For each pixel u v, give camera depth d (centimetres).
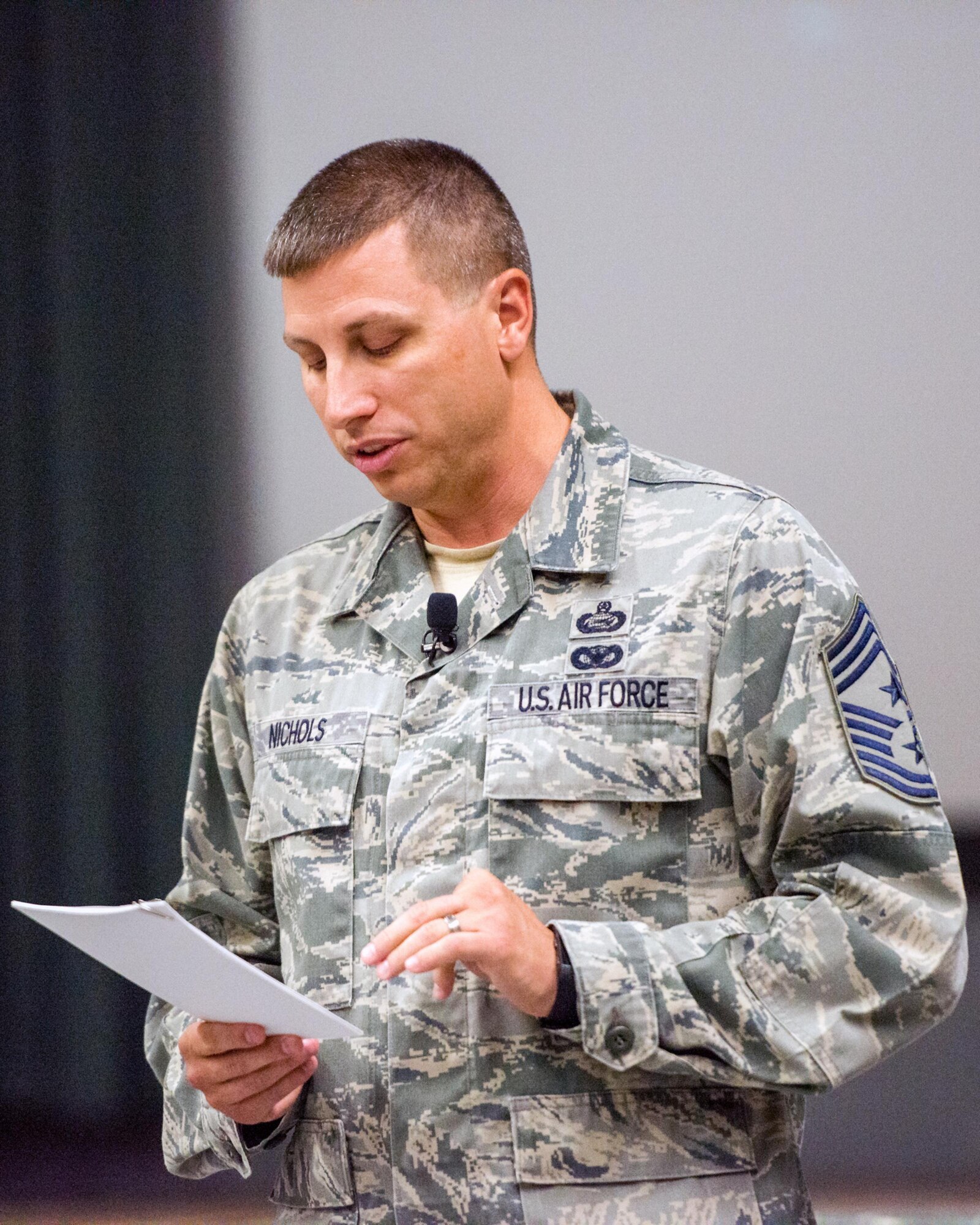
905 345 1101
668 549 541
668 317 1139
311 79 1258
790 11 1133
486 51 1195
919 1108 1078
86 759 1315
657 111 1151
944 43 1107
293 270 542
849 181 1116
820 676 514
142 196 1304
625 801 514
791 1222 501
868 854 500
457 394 543
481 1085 505
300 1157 539
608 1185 491
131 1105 1293
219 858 623
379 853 543
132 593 1309
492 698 535
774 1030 480
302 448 1277
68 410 1318
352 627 591
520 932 472
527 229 1164
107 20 1311
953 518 1088
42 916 455
